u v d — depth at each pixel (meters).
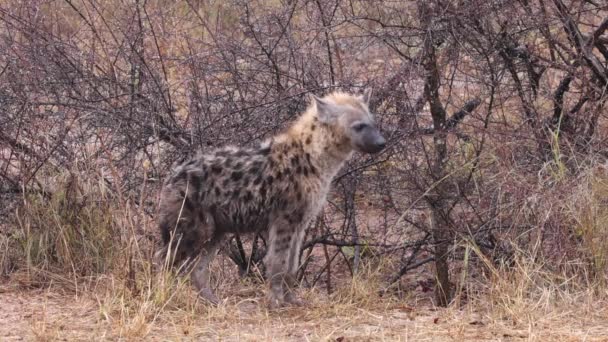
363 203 13.99
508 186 12.22
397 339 9.80
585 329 10.21
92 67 13.23
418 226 12.85
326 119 11.24
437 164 12.55
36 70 13.05
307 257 13.24
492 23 13.50
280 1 14.48
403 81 12.38
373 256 13.45
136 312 10.27
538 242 11.67
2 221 13.06
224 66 13.44
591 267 11.76
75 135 13.40
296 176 11.22
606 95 12.85
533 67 13.39
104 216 12.45
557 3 12.80
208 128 12.90
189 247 11.25
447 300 12.34
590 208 11.91
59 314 10.59
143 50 13.12
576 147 13.02
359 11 14.00
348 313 11.06
